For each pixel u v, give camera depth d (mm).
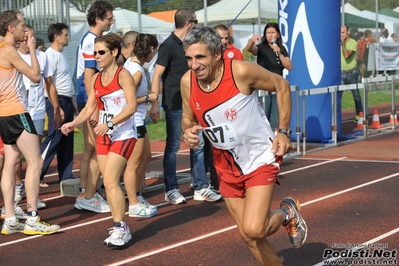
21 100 7555
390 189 9539
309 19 13523
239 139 5121
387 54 26000
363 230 7379
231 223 7961
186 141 5297
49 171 12523
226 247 6938
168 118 9094
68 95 10234
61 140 10398
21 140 7539
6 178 7707
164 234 7566
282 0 13852
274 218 5254
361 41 25984
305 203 8828
